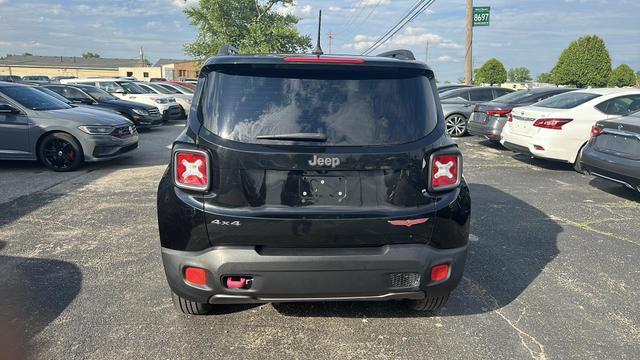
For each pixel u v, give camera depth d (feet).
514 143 29.37
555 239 16.25
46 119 26.21
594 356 9.40
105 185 23.26
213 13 118.52
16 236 15.72
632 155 20.21
